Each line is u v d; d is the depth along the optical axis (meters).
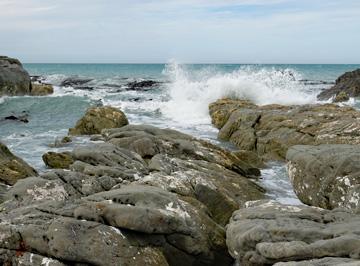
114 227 7.58
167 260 7.98
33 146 18.31
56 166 14.12
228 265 8.68
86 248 7.05
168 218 7.77
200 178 11.12
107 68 132.12
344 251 6.21
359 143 14.31
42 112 28.30
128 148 14.05
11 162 11.88
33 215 7.62
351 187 9.32
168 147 14.10
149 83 51.44
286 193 12.77
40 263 6.95
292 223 7.27
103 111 21.53
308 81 63.62
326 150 10.52
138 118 26.23
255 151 17.98
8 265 7.03
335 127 15.77
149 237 7.76
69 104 31.02
